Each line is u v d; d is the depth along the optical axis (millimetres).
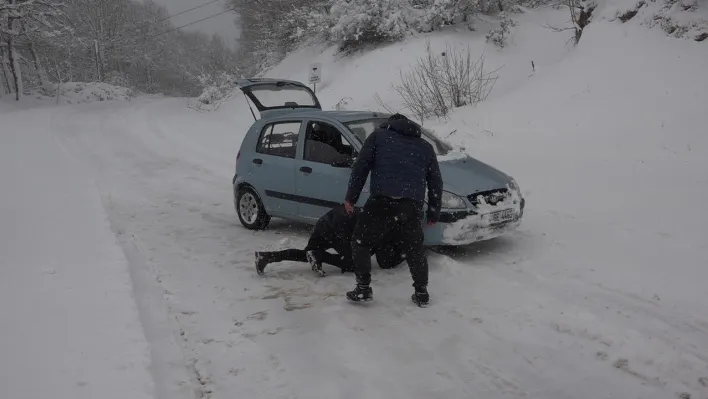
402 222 4664
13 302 4531
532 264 5625
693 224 6359
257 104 7617
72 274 5203
